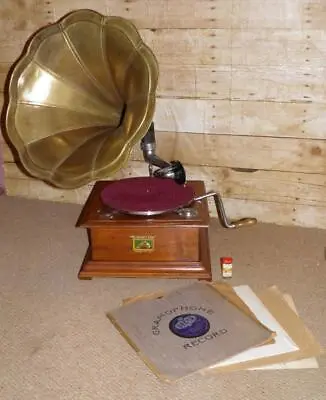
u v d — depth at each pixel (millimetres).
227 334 1109
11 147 1722
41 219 1643
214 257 1419
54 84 1236
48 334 1142
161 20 1445
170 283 1301
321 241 1488
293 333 1112
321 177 1504
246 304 1207
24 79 1208
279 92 1437
